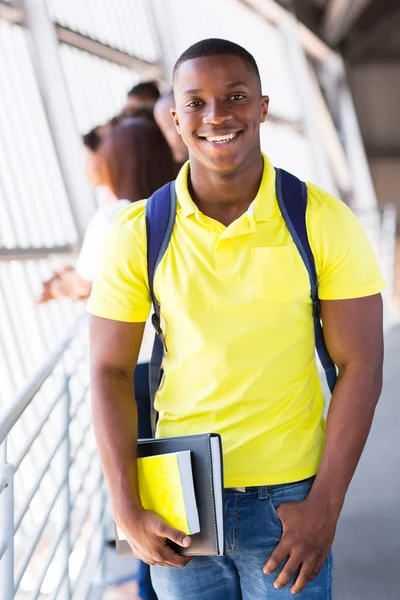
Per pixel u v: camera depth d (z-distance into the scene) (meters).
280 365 1.53
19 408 1.65
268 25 11.09
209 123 1.47
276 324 1.51
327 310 1.55
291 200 1.53
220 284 1.52
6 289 3.87
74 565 3.53
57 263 4.25
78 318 2.59
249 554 1.55
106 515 3.16
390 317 8.53
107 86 5.55
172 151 2.64
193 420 1.57
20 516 1.78
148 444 1.55
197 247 1.53
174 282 1.54
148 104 2.77
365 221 8.81
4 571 1.63
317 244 1.51
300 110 11.53
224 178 1.51
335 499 1.51
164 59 6.64
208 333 1.52
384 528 3.30
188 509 1.47
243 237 1.52
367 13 16.77
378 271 1.56
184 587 1.62
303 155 11.38
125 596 2.70
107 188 2.56
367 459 4.12
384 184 18.06
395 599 2.74
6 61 4.30
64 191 4.30
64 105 4.38
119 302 1.57
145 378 2.38
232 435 1.54
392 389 5.45
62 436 2.27
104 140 2.53
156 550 1.50
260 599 1.56
